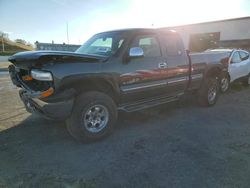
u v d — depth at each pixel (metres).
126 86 3.83
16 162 2.97
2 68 17.92
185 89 5.04
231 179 2.58
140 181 2.55
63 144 3.52
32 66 3.21
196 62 5.11
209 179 2.58
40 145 3.48
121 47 3.79
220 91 7.48
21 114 4.95
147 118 4.77
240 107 5.70
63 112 3.19
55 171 2.76
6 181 2.55
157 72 4.23
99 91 3.67
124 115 4.95
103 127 3.68
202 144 3.50
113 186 2.46
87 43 4.55
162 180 2.57
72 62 3.23
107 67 3.54
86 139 3.51
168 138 3.73
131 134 3.91
